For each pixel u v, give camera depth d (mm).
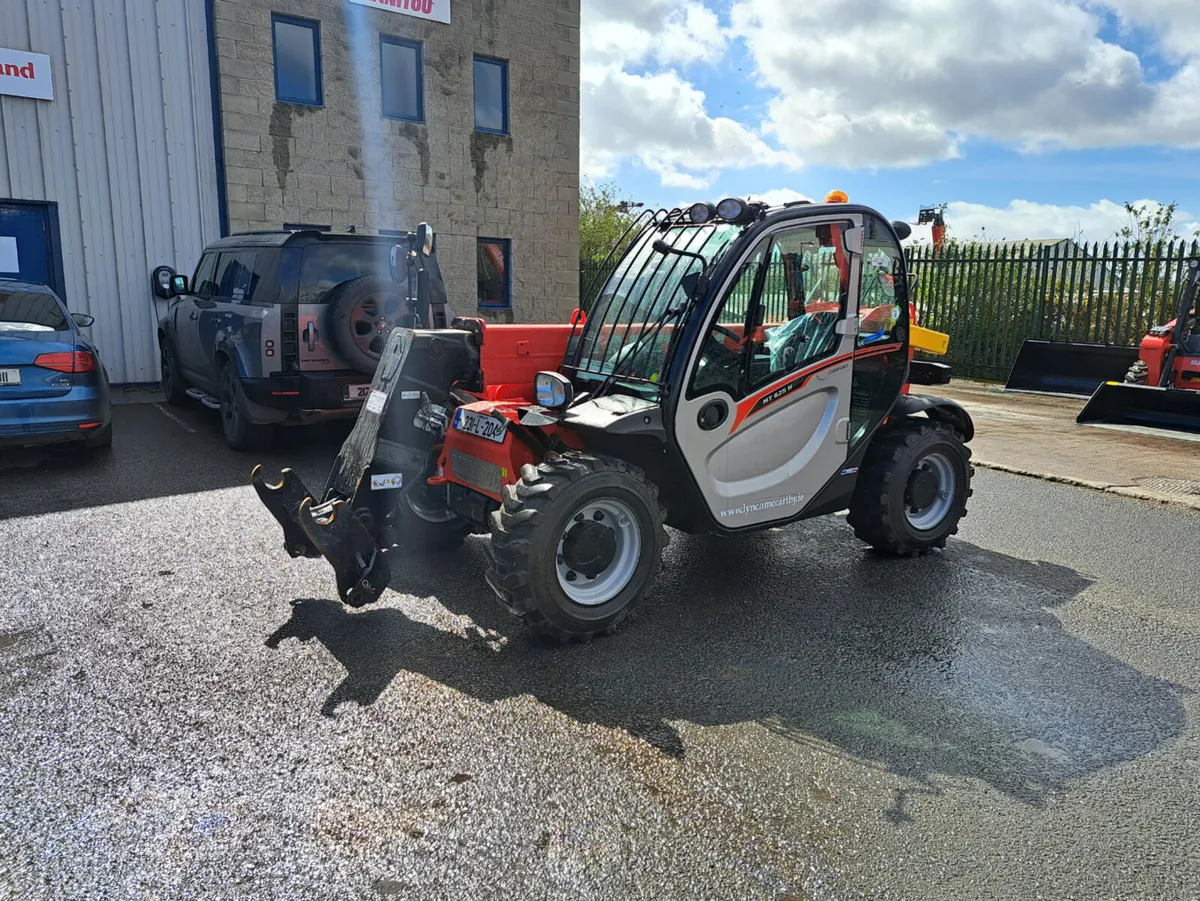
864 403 4699
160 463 7281
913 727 3230
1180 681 3641
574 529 3783
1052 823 2660
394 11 13539
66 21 11016
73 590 4426
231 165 12430
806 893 2336
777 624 4176
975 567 5062
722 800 2748
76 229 11469
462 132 14562
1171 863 2480
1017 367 13547
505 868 2414
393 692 3424
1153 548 5457
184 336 9109
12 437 6734
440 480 4422
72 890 2301
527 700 3381
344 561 3859
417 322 5281
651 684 3535
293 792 2750
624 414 3844
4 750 2961
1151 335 11102
